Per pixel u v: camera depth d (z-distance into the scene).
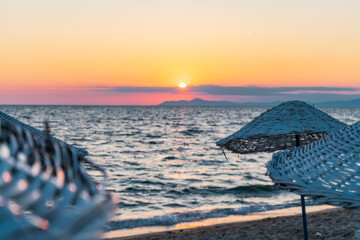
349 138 3.33
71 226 0.62
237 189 15.73
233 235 9.16
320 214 10.64
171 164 25.53
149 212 12.67
